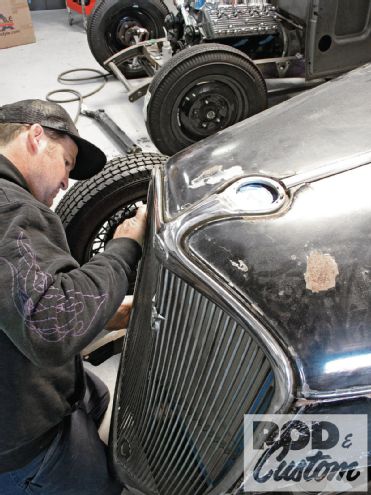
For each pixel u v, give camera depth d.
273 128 1.02
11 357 0.89
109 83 3.77
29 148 0.95
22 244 0.77
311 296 0.72
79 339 0.80
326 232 0.77
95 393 1.45
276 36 2.88
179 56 2.46
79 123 3.17
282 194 0.82
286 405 0.70
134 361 1.14
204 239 0.78
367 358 0.70
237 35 2.75
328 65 2.71
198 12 2.80
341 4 2.51
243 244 0.76
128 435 1.13
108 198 1.48
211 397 0.84
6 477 1.11
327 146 0.92
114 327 1.44
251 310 0.71
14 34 4.52
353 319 0.71
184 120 2.62
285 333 0.70
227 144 1.01
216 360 0.80
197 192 0.87
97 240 1.63
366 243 0.75
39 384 0.96
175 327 0.84
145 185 1.50
